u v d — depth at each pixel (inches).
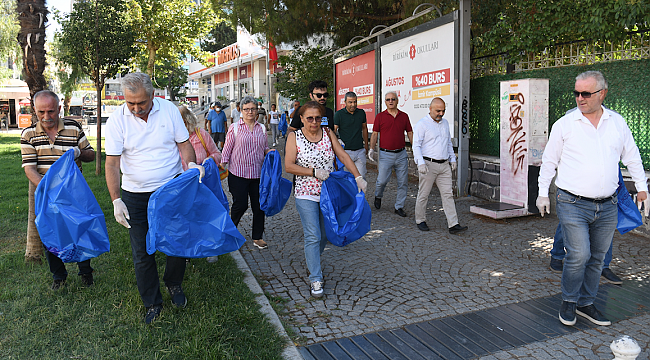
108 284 162.1
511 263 192.7
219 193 153.0
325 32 517.7
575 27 254.8
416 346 127.3
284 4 474.0
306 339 131.7
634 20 220.8
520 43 284.7
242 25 517.3
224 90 1704.0
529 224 253.8
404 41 370.9
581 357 120.3
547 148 141.1
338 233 155.8
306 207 162.2
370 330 136.8
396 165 281.4
